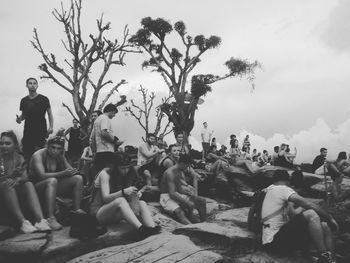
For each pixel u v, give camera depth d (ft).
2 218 19.16
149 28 81.15
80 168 33.12
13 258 17.16
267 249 20.36
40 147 25.03
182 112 71.61
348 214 31.73
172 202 24.61
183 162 25.00
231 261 19.34
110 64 50.67
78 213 19.45
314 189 38.75
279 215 20.11
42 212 20.63
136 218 19.52
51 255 17.69
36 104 25.11
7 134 19.33
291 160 52.13
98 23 50.49
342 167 38.29
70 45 50.06
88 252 18.45
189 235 21.02
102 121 25.32
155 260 16.22
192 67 79.41
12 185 18.98
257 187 39.93
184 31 82.38
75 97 48.57
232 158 53.67
